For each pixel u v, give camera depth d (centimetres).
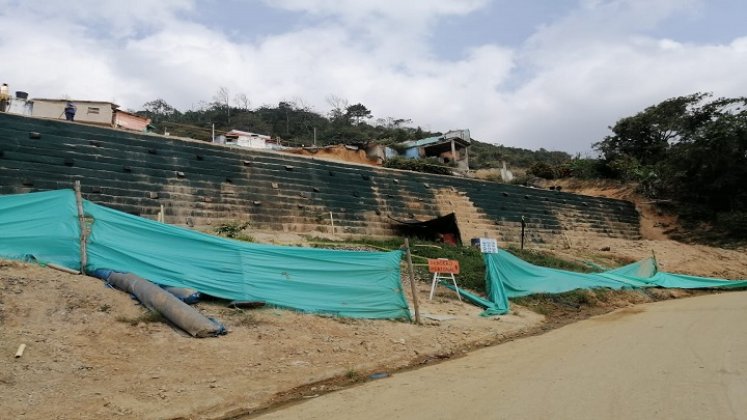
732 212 3656
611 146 5025
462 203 3088
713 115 4569
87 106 3762
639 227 3931
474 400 682
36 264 1011
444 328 1252
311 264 1220
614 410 592
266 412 718
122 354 820
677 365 800
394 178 2948
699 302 1850
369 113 9662
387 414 653
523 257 2403
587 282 2025
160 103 9588
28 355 757
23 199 1062
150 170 2070
